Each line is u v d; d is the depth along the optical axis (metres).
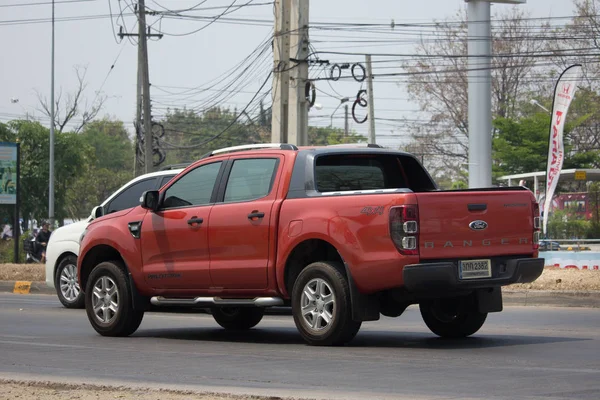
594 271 38.62
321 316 20.31
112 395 14.15
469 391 14.16
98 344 22.16
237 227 21.70
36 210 130.12
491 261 19.97
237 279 21.73
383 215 19.20
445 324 22.34
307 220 20.42
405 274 18.86
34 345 21.91
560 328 24.91
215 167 22.89
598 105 132.38
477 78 69.69
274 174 21.56
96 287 24.44
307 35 57.03
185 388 14.83
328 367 17.19
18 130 130.50
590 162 118.56
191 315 31.59
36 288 45.62
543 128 118.56
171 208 23.33
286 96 57.81
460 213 19.55
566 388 14.35
